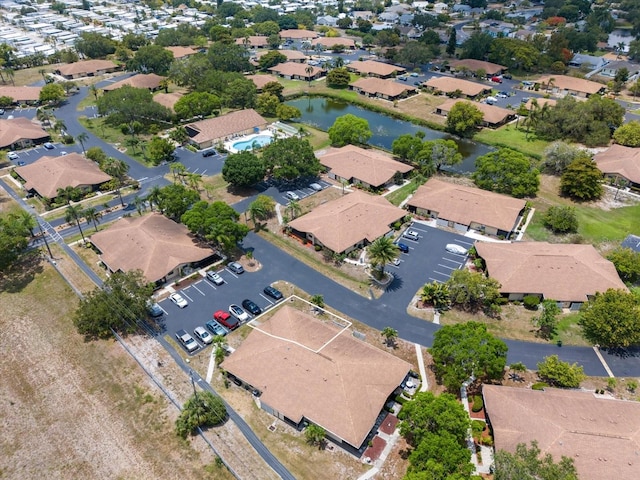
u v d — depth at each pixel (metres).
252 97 179.62
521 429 60.84
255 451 62.53
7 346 79.19
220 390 71.06
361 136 149.12
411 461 56.06
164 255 93.31
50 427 65.88
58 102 188.00
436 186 120.69
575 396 65.94
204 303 87.69
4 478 59.78
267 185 128.12
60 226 109.88
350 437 60.81
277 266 97.75
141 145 149.12
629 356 78.00
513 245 98.12
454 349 67.75
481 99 194.50
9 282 93.31
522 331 82.56
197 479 59.09
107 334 80.88
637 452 56.22
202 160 141.75
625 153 136.00
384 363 71.12
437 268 97.12
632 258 93.12
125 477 59.50
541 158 144.88
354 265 97.88
